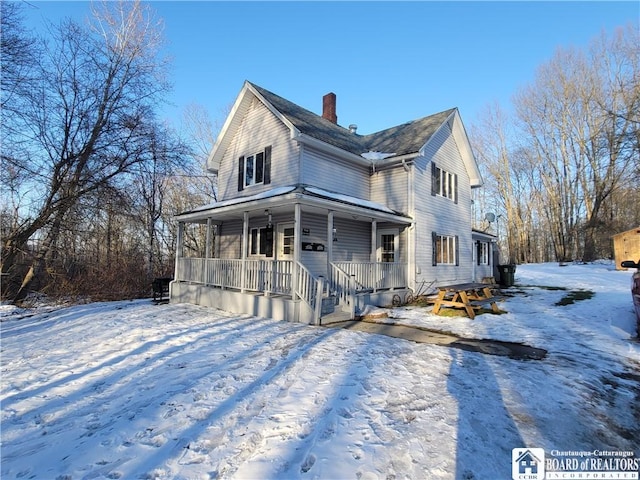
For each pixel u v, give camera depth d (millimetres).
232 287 10852
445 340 6551
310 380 4422
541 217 38594
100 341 6938
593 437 3078
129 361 5531
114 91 15414
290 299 8852
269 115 12727
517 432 3131
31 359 5805
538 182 35875
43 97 13523
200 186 25984
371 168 13812
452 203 15398
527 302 10930
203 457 2787
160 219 23719
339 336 6883
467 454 2773
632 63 24781
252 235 13164
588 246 26844
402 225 12805
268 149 12500
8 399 4141
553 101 31953
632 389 4145
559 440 3014
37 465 2781
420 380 4395
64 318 9867
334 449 2838
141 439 3105
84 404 3949
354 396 3900
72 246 15719
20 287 13742
